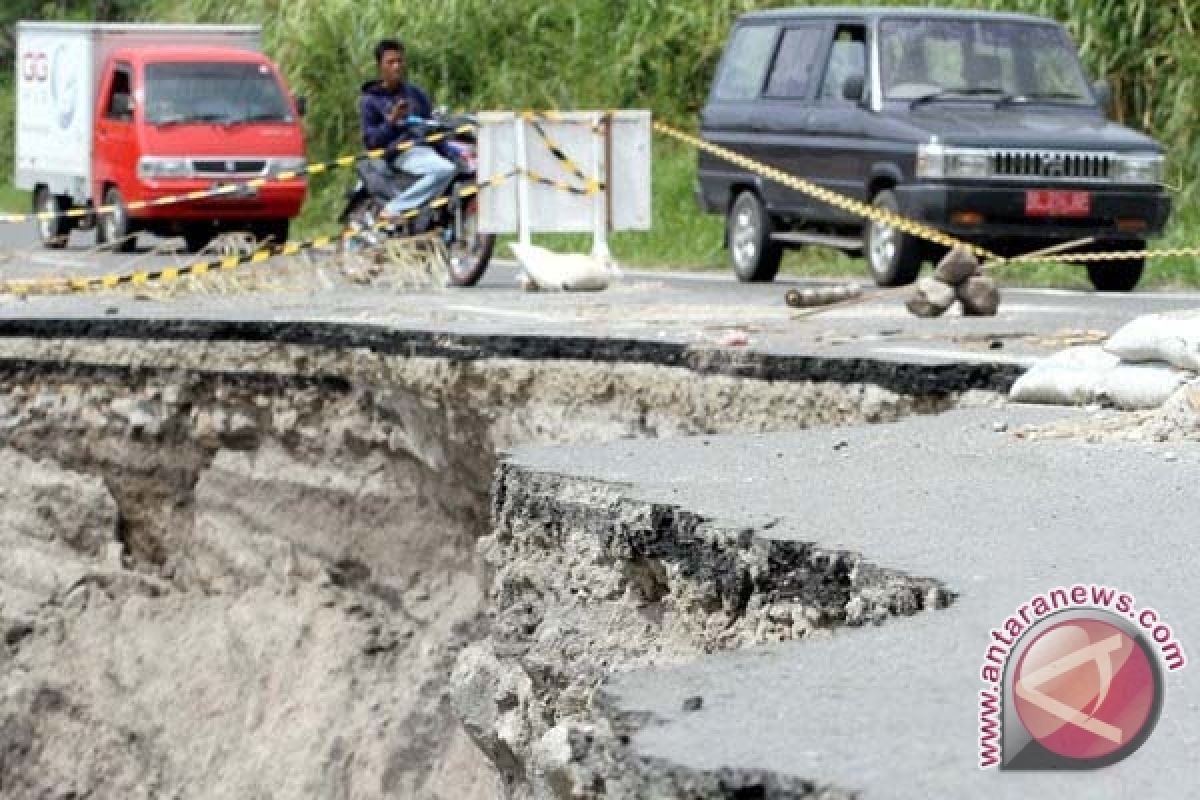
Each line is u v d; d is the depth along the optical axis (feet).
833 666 45.44
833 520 59.93
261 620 113.70
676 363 96.99
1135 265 147.02
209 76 216.54
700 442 74.79
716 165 164.66
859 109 149.38
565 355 100.68
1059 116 149.69
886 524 59.31
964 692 43.29
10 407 120.26
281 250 147.02
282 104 217.15
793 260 183.83
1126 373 80.02
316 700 109.81
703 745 40.19
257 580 115.14
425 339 105.29
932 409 88.89
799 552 56.85
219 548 116.67
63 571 120.67
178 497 118.62
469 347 103.24
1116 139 144.46
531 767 62.75
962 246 130.00
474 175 154.51
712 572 59.62
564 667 63.98
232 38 233.76
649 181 154.61
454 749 105.50
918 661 45.60
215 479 116.37
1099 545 56.39
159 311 122.21
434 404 105.29
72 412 119.44
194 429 116.26
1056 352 94.48
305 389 111.96
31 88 240.53
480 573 104.88
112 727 116.98
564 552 66.39
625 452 72.43
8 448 120.98
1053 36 154.71
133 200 212.43
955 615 49.42
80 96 227.20
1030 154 142.00
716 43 233.96
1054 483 65.51
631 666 61.67
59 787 117.29
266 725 111.55
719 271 183.83
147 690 116.37
